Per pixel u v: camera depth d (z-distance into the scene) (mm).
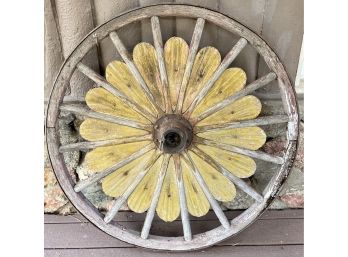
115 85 1432
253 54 1469
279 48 1470
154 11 1344
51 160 1478
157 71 1412
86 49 1381
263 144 1558
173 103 1441
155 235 1604
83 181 1506
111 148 1496
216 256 1573
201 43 1460
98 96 1449
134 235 1560
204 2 1396
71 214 1718
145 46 1387
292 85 1402
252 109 1450
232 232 1542
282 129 1626
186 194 1540
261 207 1525
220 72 1395
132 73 1399
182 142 1426
